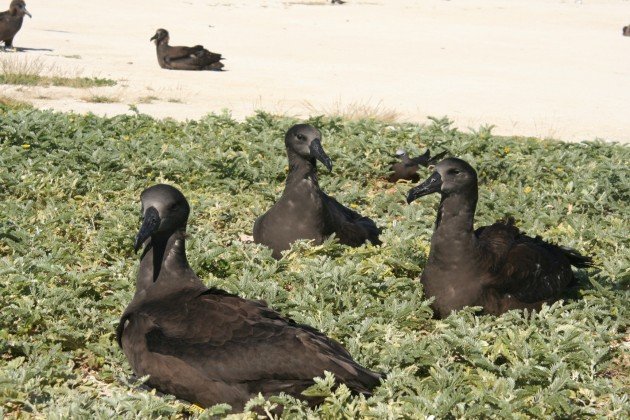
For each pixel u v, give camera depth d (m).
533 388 8.38
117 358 8.98
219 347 7.69
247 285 10.22
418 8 82.19
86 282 10.45
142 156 17.31
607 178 17.11
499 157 19.53
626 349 10.12
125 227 12.70
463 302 10.26
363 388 7.91
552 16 78.38
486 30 62.97
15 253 11.65
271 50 45.44
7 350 9.09
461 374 8.55
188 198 15.29
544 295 10.62
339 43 50.41
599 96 34.41
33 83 30.12
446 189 10.06
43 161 16.27
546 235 14.10
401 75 38.25
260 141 19.75
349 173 18.44
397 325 9.98
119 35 49.00
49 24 52.22
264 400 7.41
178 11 66.69
